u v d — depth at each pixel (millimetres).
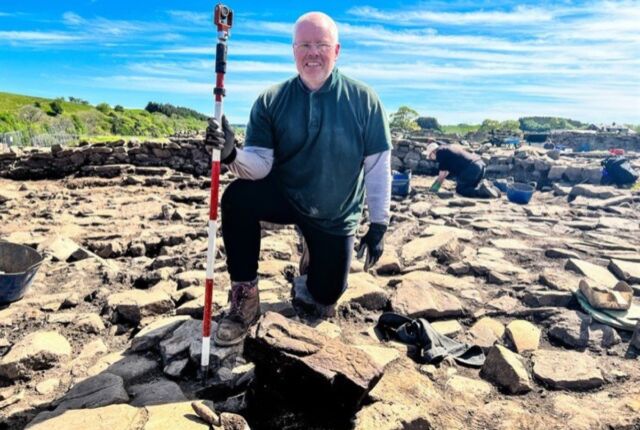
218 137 2789
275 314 2801
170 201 9516
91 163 12109
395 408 2678
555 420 2744
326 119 3271
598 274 5055
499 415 2771
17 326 3625
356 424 2525
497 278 4887
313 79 3213
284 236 6293
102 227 7121
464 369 3330
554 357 3426
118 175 11875
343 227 3529
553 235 6879
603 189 10555
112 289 4473
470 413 2791
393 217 7629
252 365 3051
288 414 2541
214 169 2816
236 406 2676
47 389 2824
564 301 4312
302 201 3439
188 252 5719
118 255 5918
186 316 3676
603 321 3898
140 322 3676
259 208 3420
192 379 2980
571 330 3768
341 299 4016
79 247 5645
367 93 3410
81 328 3588
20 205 8773
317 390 2457
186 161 12844
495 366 3221
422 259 5508
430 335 3471
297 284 4168
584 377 3154
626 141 30422
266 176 3521
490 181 12727
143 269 5121
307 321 3764
